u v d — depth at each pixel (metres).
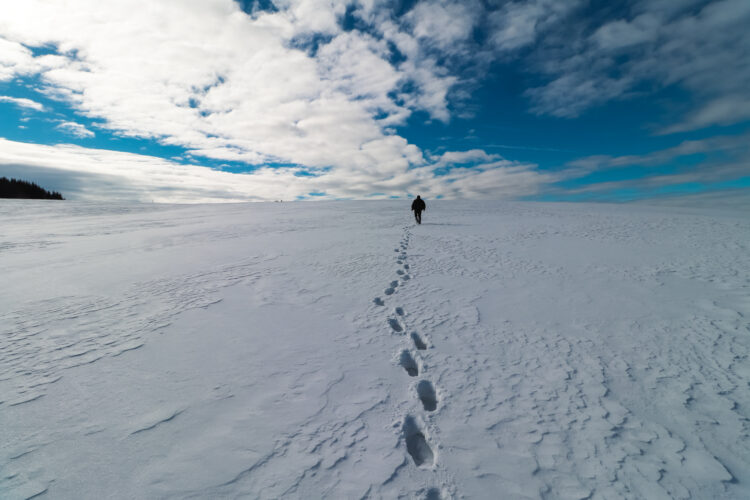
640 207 25.61
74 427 2.75
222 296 6.12
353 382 3.49
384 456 2.50
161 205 35.44
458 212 22.91
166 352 4.07
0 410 2.95
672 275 6.95
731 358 3.79
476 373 3.64
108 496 2.12
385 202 34.06
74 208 31.22
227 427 2.77
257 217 22.27
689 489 2.21
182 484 2.21
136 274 7.71
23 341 4.36
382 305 5.79
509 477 2.33
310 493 2.16
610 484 2.27
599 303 5.57
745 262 7.70
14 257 10.28
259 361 3.89
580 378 3.52
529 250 9.88
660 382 3.41
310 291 6.45
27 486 2.18
